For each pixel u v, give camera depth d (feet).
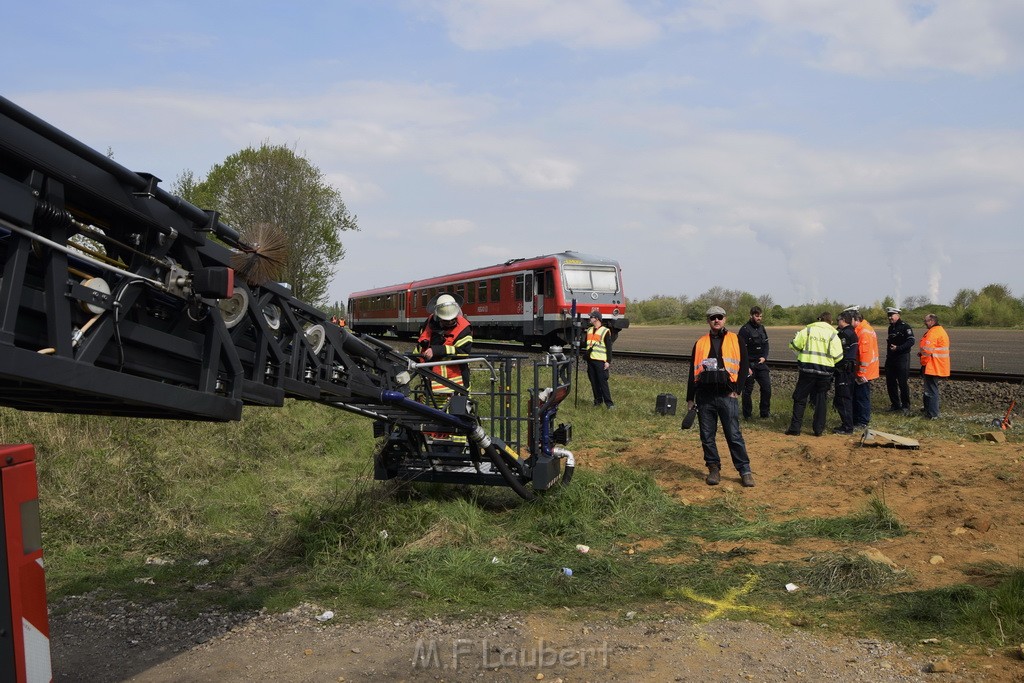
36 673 9.77
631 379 66.85
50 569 19.69
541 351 94.43
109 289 11.02
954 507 22.40
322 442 34.50
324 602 17.17
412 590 17.74
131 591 18.02
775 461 31.45
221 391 13.35
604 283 90.27
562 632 15.57
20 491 9.63
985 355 90.43
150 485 24.81
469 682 13.44
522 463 24.57
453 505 23.22
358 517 21.85
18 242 9.59
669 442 36.42
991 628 14.47
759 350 44.19
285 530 22.52
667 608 16.76
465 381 26.40
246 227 13.98
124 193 11.13
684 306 260.83
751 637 15.15
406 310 132.98
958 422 41.24
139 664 14.28
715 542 21.48
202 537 22.20
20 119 9.39
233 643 15.16
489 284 103.35
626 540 21.86
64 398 12.30
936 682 12.89
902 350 46.70
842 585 17.61
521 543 21.24
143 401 11.34
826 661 13.96
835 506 24.47
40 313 10.30
